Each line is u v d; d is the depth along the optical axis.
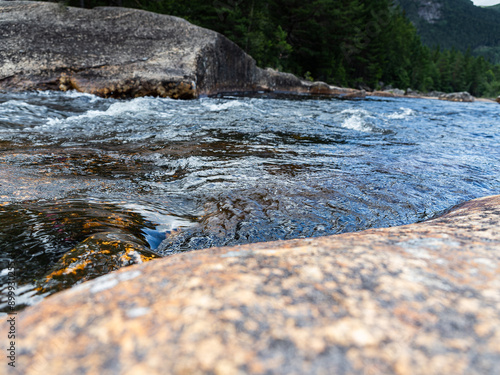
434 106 11.84
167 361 0.37
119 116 5.36
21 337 0.43
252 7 24.67
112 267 1.18
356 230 1.77
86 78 8.20
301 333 0.41
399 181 2.59
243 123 5.17
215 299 0.48
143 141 3.70
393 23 57.31
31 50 8.15
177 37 10.29
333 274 0.56
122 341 0.40
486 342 0.39
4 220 1.46
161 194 2.16
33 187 1.99
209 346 0.39
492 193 2.40
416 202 2.17
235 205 2.05
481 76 91.94
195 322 0.43
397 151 3.73
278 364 0.36
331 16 33.09
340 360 0.36
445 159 3.38
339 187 2.42
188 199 2.13
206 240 1.61
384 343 0.39
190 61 9.44
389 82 58.22
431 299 0.48
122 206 1.85
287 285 0.52
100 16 9.82
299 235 1.71
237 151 3.42
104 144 3.46
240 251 0.71
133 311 0.46
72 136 3.80
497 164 3.23
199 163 2.92
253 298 0.48
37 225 1.44
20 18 8.82
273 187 2.38
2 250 1.23
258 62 26.08
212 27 23.72
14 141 3.39
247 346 0.39
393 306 0.46
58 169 2.47
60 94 7.70
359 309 0.46
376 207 2.08
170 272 0.59
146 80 8.41
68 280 1.08
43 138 3.61
